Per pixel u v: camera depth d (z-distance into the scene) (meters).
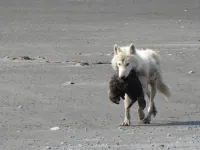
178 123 43.19
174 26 112.50
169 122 43.62
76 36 98.88
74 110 46.88
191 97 52.00
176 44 88.69
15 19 120.44
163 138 37.38
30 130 40.59
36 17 123.00
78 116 45.06
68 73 62.12
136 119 44.53
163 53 77.62
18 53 80.75
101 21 118.75
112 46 87.44
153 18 123.38
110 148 34.06
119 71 40.78
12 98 50.78
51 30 106.38
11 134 39.31
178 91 54.22
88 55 77.25
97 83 56.97
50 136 38.56
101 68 65.06
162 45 87.44
